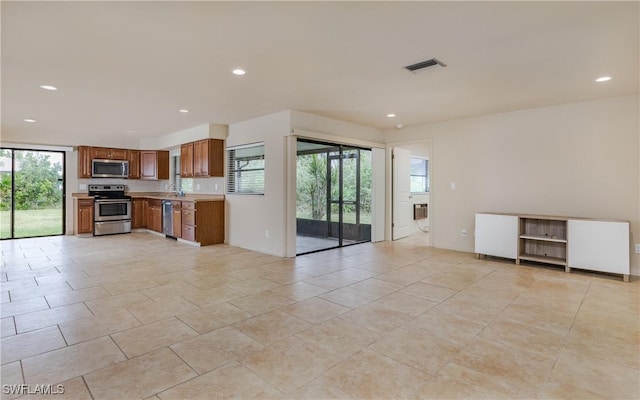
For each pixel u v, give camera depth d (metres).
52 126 6.12
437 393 1.76
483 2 2.04
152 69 3.18
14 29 2.38
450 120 5.54
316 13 2.18
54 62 3.00
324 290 3.46
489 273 4.13
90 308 2.94
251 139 5.55
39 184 7.04
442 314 2.82
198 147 6.26
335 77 3.41
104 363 2.04
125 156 7.75
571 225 4.11
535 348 2.24
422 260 4.84
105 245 6.06
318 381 1.86
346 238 6.12
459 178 5.49
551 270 4.28
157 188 8.44
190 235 6.09
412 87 3.73
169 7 2.09
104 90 3.84
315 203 5.64
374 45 2.66
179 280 3.81
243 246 5.83
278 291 3.43
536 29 2.40
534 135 4.72
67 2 2.02
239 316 2.78
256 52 2.79
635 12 2.16
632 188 4.03
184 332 2.47
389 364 2.04
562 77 3.40
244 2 2.04
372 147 6.28
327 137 5.34
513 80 3.49
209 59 2.94
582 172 4.36
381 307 2.98
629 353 2.17
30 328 2.52
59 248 5.75
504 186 5.01
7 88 3.75
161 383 1.83
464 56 2.88
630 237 4.02
